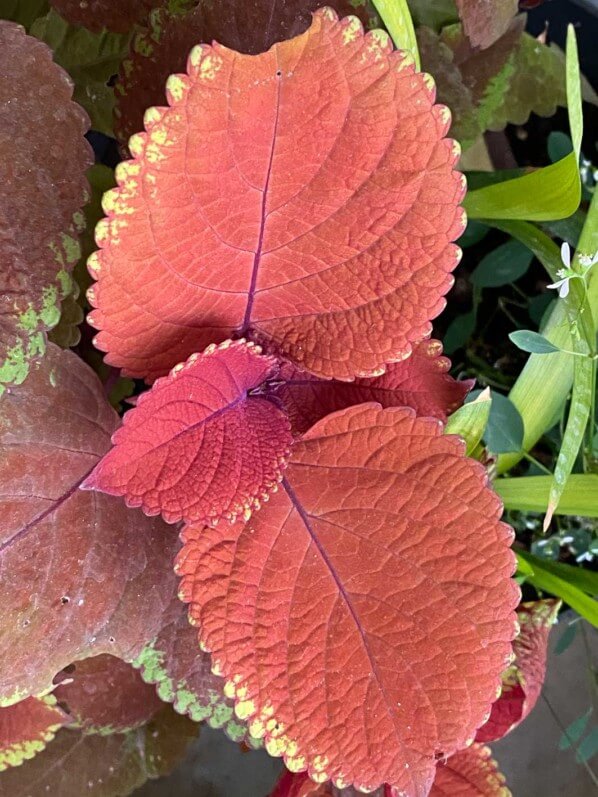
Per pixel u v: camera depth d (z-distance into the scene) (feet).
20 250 0.76
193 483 0.77
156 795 1.52
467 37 1.10
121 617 0.92
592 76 1.59
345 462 0.85
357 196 0.66
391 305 0.75
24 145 0.74
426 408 0.92
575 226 1.25
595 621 1.06
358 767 0.83
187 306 0.73
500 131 1.53
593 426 1.20
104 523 0.89
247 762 1.58
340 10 0.89
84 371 0.87
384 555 0.84
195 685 0.99
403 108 0.61
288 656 0.83
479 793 1.09
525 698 1.08
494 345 1.55
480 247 1.56
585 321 0.94
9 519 0.83
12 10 1.08
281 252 0.71
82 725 1.12
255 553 0.84
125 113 0.91
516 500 1.13
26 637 0.85
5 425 0.82
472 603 0.83
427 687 0.84
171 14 0.87
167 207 0.63
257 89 0.58
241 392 0.82
